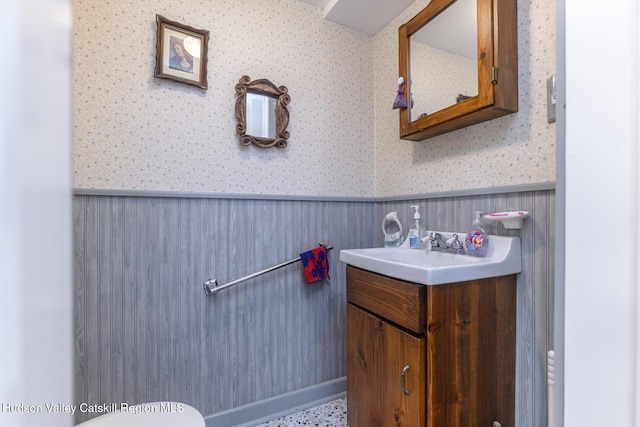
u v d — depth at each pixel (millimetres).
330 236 1680
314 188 1635
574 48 379
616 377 334
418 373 916
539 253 1006
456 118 1159
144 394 1242
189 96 1341
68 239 323
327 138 1680
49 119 291
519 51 1063
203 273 1361
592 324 358
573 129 380
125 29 1223
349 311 1289
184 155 1328
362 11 1611
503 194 1121
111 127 1197
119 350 1203
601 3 352
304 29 1615
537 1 1013
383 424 1069
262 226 1496
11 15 242
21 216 250
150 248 1262
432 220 1443
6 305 236
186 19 1331
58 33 309
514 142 1084
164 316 1284
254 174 1479
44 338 277
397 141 1665
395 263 1014
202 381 1352
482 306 986
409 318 949
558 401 412
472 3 1151
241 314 1441
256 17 1490
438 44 1283
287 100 1534
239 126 1425
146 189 1255
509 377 1043
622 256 330
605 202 346
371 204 1807
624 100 329
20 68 250
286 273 1553
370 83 1818
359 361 1212
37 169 271
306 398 1575
